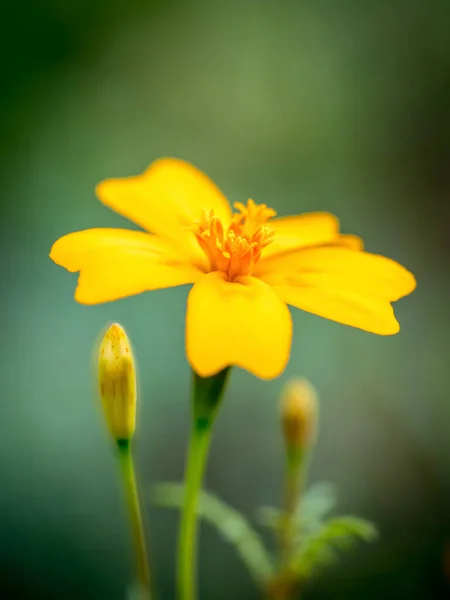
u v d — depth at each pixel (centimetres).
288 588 18
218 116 30
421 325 27
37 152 28
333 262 16
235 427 24
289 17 32
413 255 30
